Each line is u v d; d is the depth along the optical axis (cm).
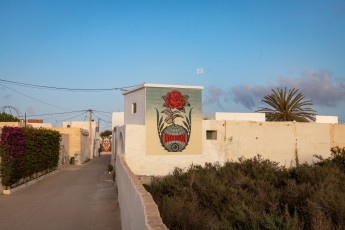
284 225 790
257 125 2964
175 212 820
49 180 2503
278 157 2995
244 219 841
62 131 4641
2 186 1802
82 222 1147
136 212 601
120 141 2908
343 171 1886
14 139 1889
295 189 1184
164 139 2680
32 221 1170
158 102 2686
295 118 3825
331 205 884
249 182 1491
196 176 1534
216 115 3559
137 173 2594
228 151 2861
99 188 2038
